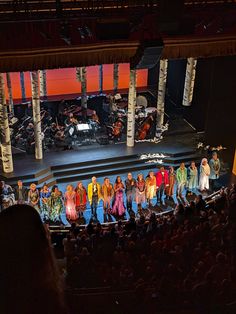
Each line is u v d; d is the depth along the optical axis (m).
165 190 20.62
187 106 26.11
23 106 25.86
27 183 21.17
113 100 25.56
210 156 23.53
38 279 1.38
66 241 14.62
